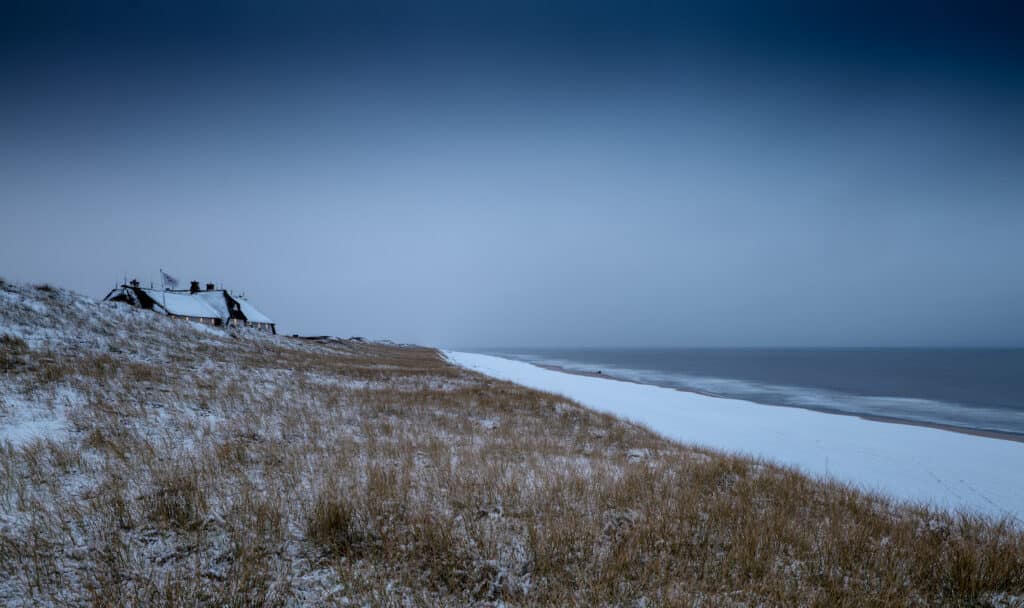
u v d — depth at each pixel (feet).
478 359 298.15
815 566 17.39
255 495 21.03
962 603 15.57
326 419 44.37
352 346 231.91
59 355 52.44
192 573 14.70
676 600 13.98
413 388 75.00
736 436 77.15
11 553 15.07
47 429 31.27
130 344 67.21
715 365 364.99
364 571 15.30
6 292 67.21
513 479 25.00
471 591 14.44
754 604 14.23
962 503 46.57
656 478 28.63
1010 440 84.99
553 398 79.71
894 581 16.34
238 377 61.36
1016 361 444.96
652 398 127.95
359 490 21.81
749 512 22.53
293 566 15.51
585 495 23.41
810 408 126.00
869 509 26.61
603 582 14.90
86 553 15.47
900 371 292.20
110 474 23.06
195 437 32.89
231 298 196.65
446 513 19.94
